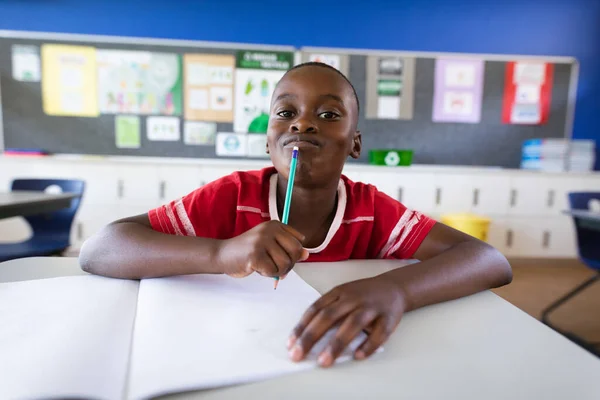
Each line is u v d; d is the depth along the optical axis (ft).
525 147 10.16
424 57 9.91
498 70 10.07
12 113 9.25
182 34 9.54
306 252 1.43
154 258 1.67
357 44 9.95
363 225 2.41
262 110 9.86
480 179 9.45
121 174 8.84
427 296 1.48
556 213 9.64
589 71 10.35
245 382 0.96
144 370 0.97
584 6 10.18
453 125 10.17
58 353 1.02
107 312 1.32
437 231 2.23
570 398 0.92
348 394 0.92
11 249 5.37
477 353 1.14
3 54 9.06
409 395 0.92
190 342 1.13
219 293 1.54
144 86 9.50
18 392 0.85
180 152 9.81
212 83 9.67
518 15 10.10
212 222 2.28
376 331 1.17
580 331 6.26
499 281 1.80
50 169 8.66
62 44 9.17
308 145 1.93
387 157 9.47
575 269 9.62
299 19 9.77
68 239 6.09
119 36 9.34
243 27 9.68
